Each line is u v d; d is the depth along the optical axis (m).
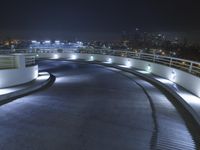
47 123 7.05
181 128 6.99
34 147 5.43
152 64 18.66
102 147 5.48
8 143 5.65
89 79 17.08
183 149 5.62
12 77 12.92
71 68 24.98
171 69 14.58
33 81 14.60
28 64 15.74
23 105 9.17
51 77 18.28
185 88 11.88
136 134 6.32
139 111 8.55
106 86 14.05
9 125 6.87
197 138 6.32
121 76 18.56
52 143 5.66
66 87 13.66
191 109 8.30
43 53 37.62
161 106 9.34
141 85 14.40
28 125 6.87
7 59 13.68
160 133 6.47
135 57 23.33
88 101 9.99
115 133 6.35
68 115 7.88
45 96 10.98
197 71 11.15
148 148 5.53
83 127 6.75
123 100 10.27
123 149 5.42
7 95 10.62
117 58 27.14
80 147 5.46
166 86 12.83
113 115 7.98
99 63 28.36
